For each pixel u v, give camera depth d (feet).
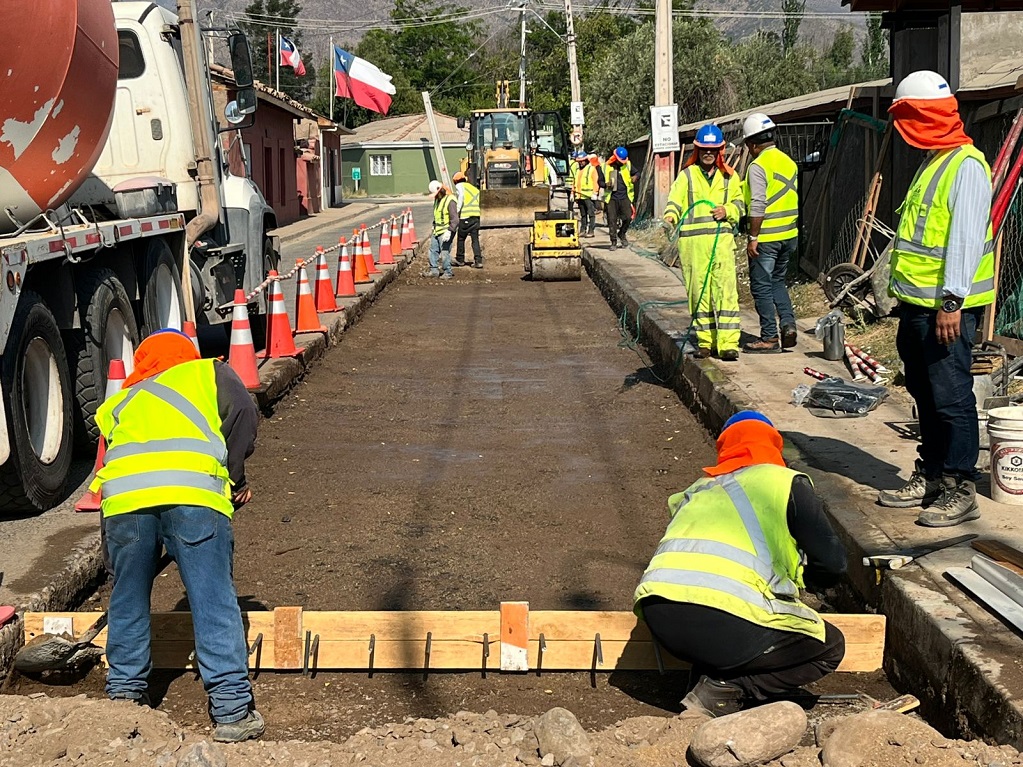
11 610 16.16
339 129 193.77
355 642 16.39
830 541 14.03
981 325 31.71
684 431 30.86
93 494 21.70
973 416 18.34
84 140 23.98
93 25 23.72
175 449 14.26
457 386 37.29
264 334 43.34
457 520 23.15
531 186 87.04
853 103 48.39
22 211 23.06
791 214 35.22
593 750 12.51
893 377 30.89
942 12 31.94
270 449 28.86
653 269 63.31
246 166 43.06
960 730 13.67
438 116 252.42
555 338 47.62
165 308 31.01
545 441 29.84
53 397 22.48
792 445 24.20
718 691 14.21
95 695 15.81
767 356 35.09
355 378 38.47
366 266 60.85
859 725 12.17
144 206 30.01
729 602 13.65
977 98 33.96
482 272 74.33
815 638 13.97
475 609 18.53
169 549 14.35
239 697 14.20
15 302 20.22
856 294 38.99
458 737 12.96
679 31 140.67
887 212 43.27
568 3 128.98
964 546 17.54
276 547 21.50
